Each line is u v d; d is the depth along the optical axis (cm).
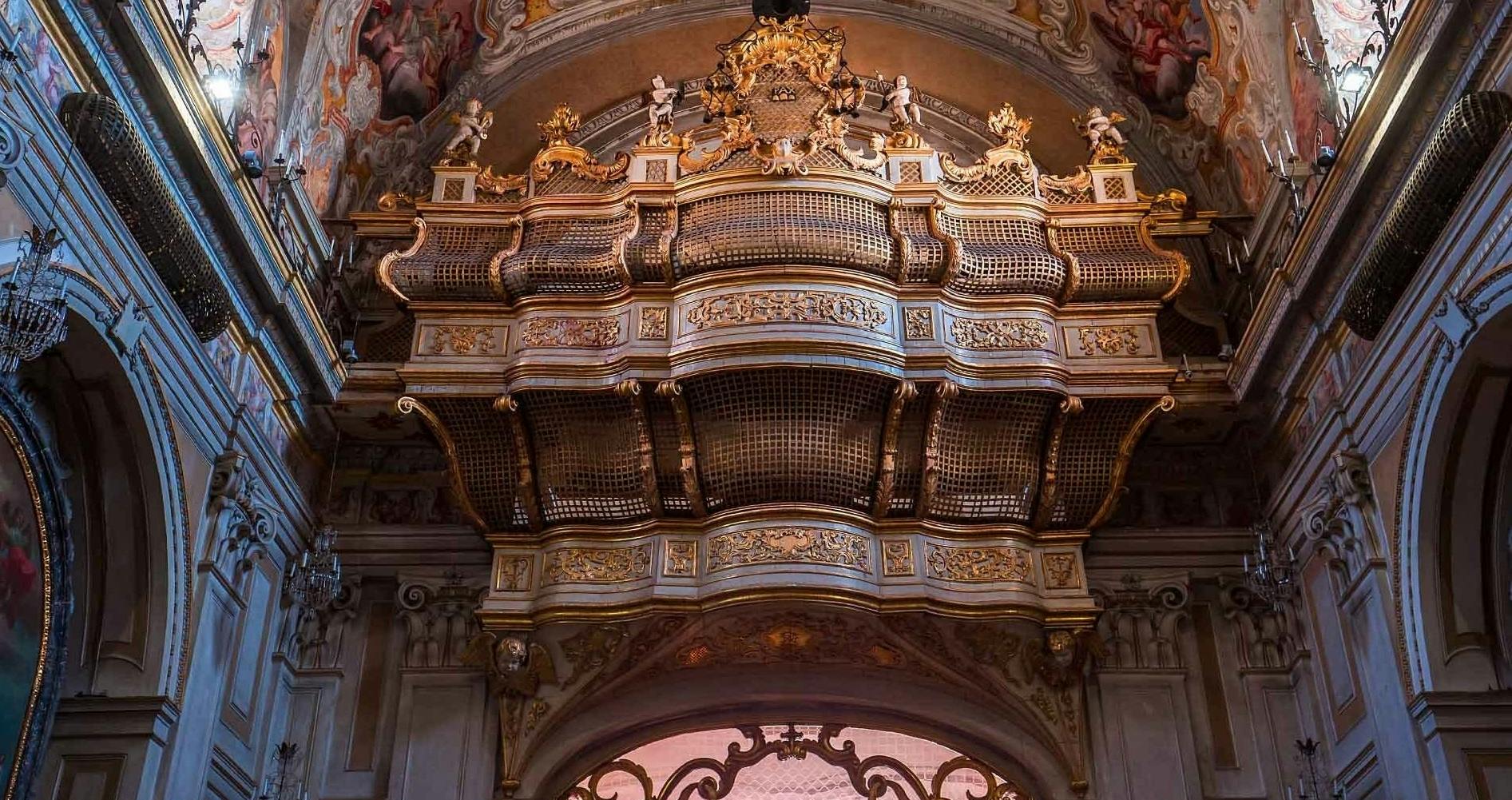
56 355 872
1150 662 1254
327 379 1217
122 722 933
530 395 1167
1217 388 1251
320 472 1327
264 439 1134
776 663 1272
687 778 1273
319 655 1259
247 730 1133
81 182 822
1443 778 927
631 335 1180
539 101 1528
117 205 865
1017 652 1207
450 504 1330
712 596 1133
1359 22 1123
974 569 1186
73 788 912
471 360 1198
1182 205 1267
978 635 1192
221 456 1053
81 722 930
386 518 1323
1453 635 959
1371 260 965
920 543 1182
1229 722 1232
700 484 1176
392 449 1355
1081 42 1445
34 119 768
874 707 1278
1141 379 1181
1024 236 1244
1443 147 845
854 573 1143
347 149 1327
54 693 841
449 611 1267
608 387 1159
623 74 1552
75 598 945
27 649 823
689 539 1184
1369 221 996
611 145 1562
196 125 938
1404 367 971
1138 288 1212
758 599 1119
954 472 1198
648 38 1523
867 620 1170
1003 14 1480
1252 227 1264
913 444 1187
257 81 1129
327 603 1277
